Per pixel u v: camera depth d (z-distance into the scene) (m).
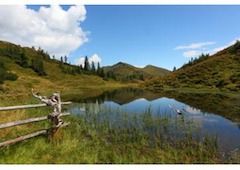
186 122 16.34
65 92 63.06
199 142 11.09
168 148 9.85
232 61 101.50
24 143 8.57
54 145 8.82
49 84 82.81
